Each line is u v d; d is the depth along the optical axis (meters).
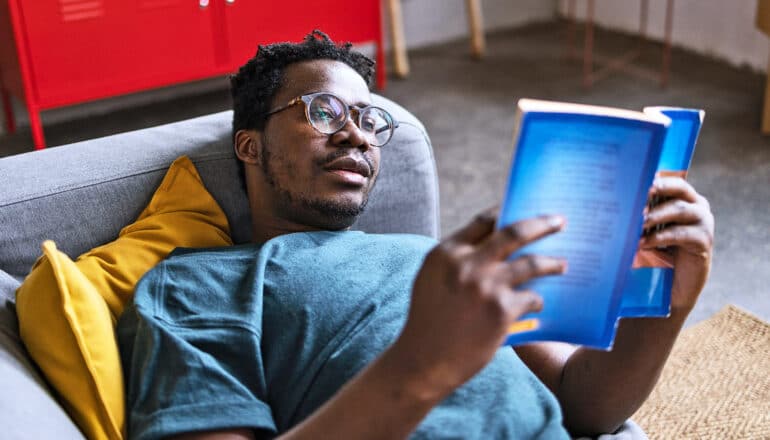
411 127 1.45
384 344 0.94
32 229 1.16
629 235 0.72
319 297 0.99
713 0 3.46
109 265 1.10
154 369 0.92
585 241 0.71
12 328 1.00
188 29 2.59
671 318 0.90
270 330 0.98
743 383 1.59
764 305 1.94
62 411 0.90
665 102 3.08
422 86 3.36
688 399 1.55
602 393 0.99
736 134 2.80
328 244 1.09
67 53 2.42
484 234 0.67
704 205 0.81
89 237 1.20
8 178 1.18
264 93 1.21
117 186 1.22
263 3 2.70
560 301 0.74
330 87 1.20
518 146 0.65
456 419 0.87
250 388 0.93
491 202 2.46
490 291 0.61
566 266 0.72
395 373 0.65
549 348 1.09
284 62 1.23
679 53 3.62
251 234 1.33
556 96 3.20
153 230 1.17
